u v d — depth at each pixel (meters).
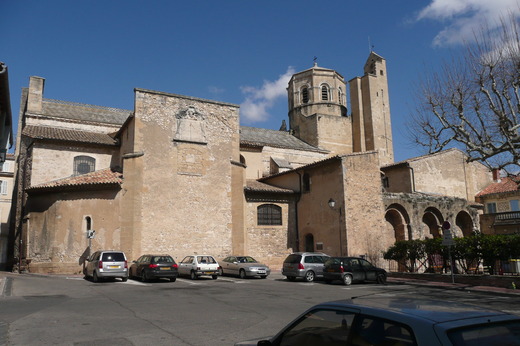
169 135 27.47
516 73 17.56
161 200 26.28
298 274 21.56
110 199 25.11
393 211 28.20
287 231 30.08
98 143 29.48
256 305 12.70
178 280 22.20
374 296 4.55
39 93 33.41
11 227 33.41
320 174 28.36
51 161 28.20
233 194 29.02
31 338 8.14
